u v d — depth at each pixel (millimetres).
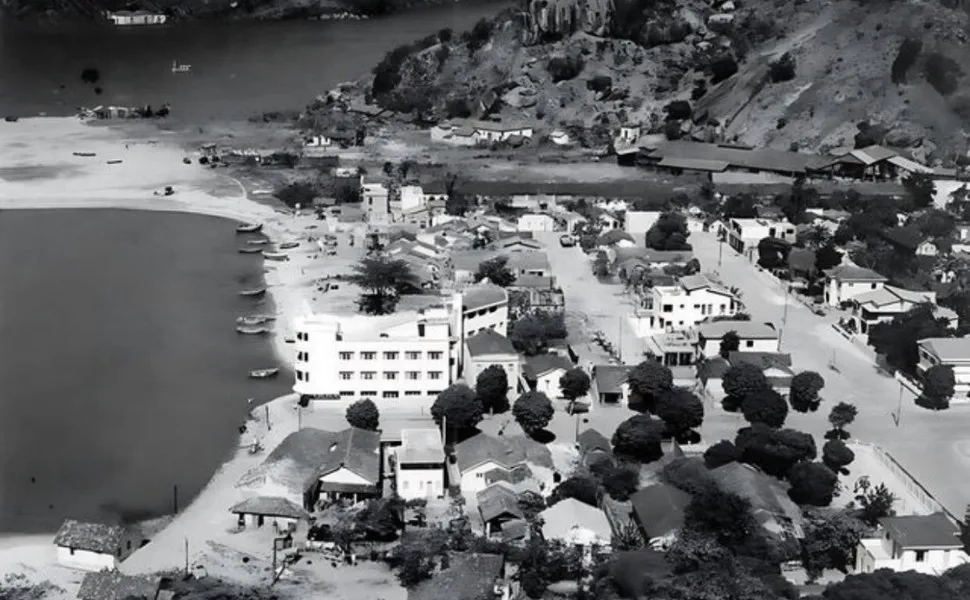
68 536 142750
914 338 199250
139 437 179500
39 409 189000
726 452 160000
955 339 196250
